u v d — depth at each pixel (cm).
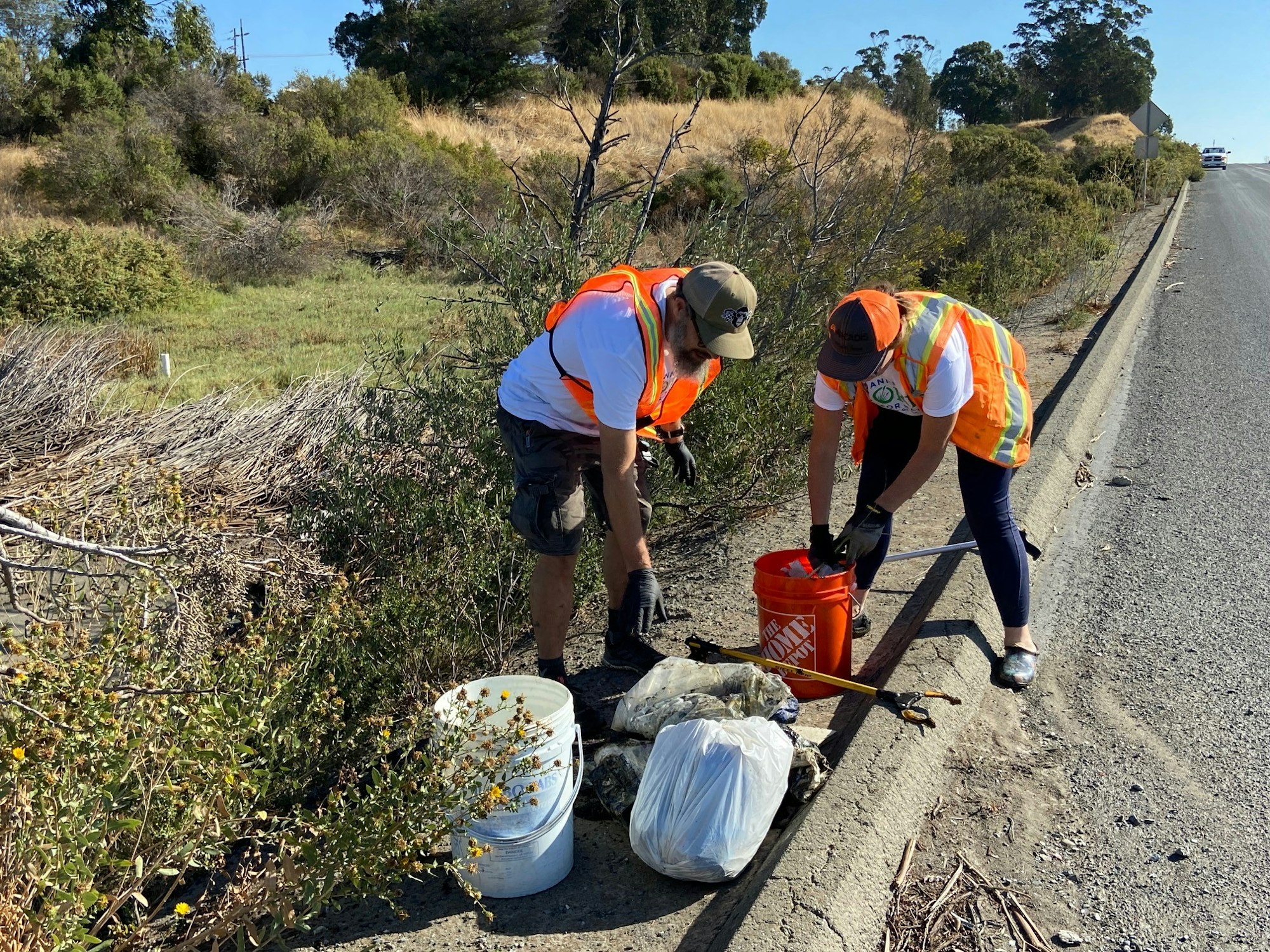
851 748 305
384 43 3709
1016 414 350
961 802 312
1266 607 438
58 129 3083
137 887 223
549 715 270
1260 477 614
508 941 252
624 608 300
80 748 211
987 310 1096
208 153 2262
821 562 356
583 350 295
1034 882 277
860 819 275
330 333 1181
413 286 1575
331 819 250
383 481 435
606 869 281
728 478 533
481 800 239
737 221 696
